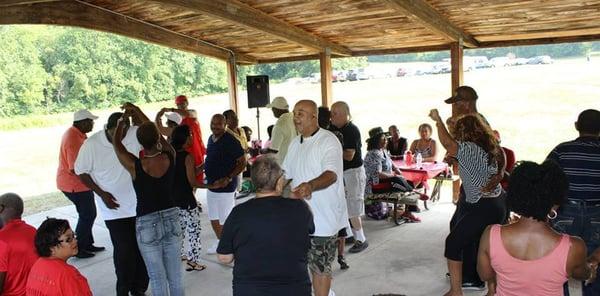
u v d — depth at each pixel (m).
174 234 3.30
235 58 8.84
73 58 20.70
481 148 3.20
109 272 4.63
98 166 3.52
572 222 2.81
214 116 4.50
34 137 17.56
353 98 16.27
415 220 5.91
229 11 6.00
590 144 2.79
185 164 4.29
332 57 8.66
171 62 21.78
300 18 6.67
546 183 1.63
